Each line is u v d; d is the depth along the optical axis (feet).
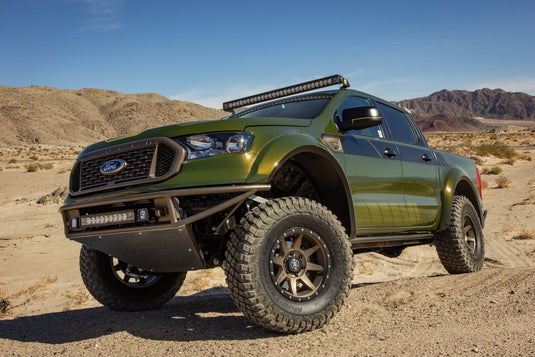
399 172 15.52
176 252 10.93
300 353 9.12
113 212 10.87
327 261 11.07
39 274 28.43
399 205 15.25
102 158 11.59
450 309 11.92
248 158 10.64
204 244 11.94
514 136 288.51
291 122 12.36
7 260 33.14
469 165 21.76
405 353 8.71
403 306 12.62
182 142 10.88
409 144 17.21
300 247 11.21
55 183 83.51
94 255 13.58
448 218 18.28
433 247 33.27
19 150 261.85
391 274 25.80
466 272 19.07
